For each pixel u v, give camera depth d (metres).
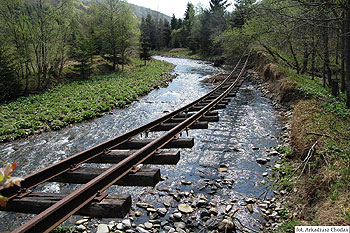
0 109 13.70
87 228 4.08
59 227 4.01
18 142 9.30
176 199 4.79
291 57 18.67
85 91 18.55
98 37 36.16
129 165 3.46
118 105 14.85
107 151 4.43
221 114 11.26
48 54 20.67
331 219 2.99
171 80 25.20
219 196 4.85
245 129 9.03
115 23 33.69
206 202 4.62
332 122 6.75
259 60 26.17
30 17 18.78
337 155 4.56
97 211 2.52
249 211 4.32
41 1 19.23
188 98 16.66
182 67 38.44
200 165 6.27
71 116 11.87
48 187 5.60
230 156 6.74
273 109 11.97
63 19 20.47
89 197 2.65
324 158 4.52
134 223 4.15
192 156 6.82
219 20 51.31
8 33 17.97
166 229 3.94
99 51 37.50
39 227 2.11
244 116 10.84
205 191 5.05
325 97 10.16
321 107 8.63
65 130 10.61
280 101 12.66
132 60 44.97
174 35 81.69
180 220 4.16
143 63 42.62
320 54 10.59
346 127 6.28
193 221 4.12
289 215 3.97
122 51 34.53
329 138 5.49
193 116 6.71
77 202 2.52
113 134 9.88
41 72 21.47
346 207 3.08
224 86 16.73
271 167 5.96
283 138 7.83
